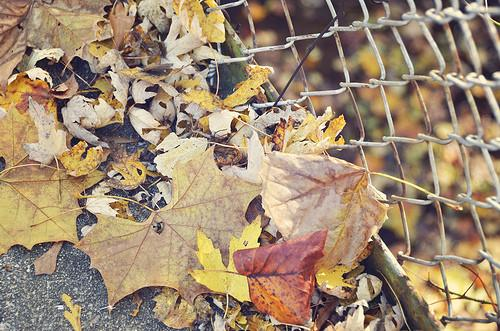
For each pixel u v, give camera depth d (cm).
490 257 74
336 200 78
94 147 83
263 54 104
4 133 80
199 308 78
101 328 77
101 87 86
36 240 78
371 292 80
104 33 87
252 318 79
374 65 107
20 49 85
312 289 75
